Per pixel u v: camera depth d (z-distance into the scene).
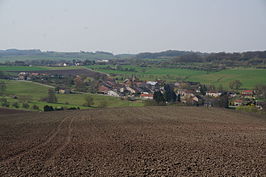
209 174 21.11
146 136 36.12
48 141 33.19
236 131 40.47
